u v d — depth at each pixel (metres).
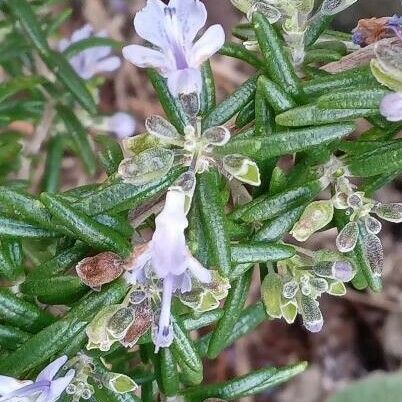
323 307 0.20
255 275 0.19
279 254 0.08
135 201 0.07
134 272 0.07
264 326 0.20
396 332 0.20
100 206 0.07
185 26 0.07
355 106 0.07
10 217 0.08
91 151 0.13
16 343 0.08
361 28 0.08
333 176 0.08
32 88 0.14
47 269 0.08
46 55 0.13
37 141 0.14
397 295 0.20
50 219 0.07
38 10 0.14
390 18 0.08
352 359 0.20
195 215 0.07
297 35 0.08
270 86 0.07
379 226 0.08
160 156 0.07
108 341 0.07
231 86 0.21
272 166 0.08
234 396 0.09
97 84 0.15
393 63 0.07
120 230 0.07
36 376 0.08
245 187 0.09
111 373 0.08
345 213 0.08
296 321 0.20
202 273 0.07
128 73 0.21
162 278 0.07
